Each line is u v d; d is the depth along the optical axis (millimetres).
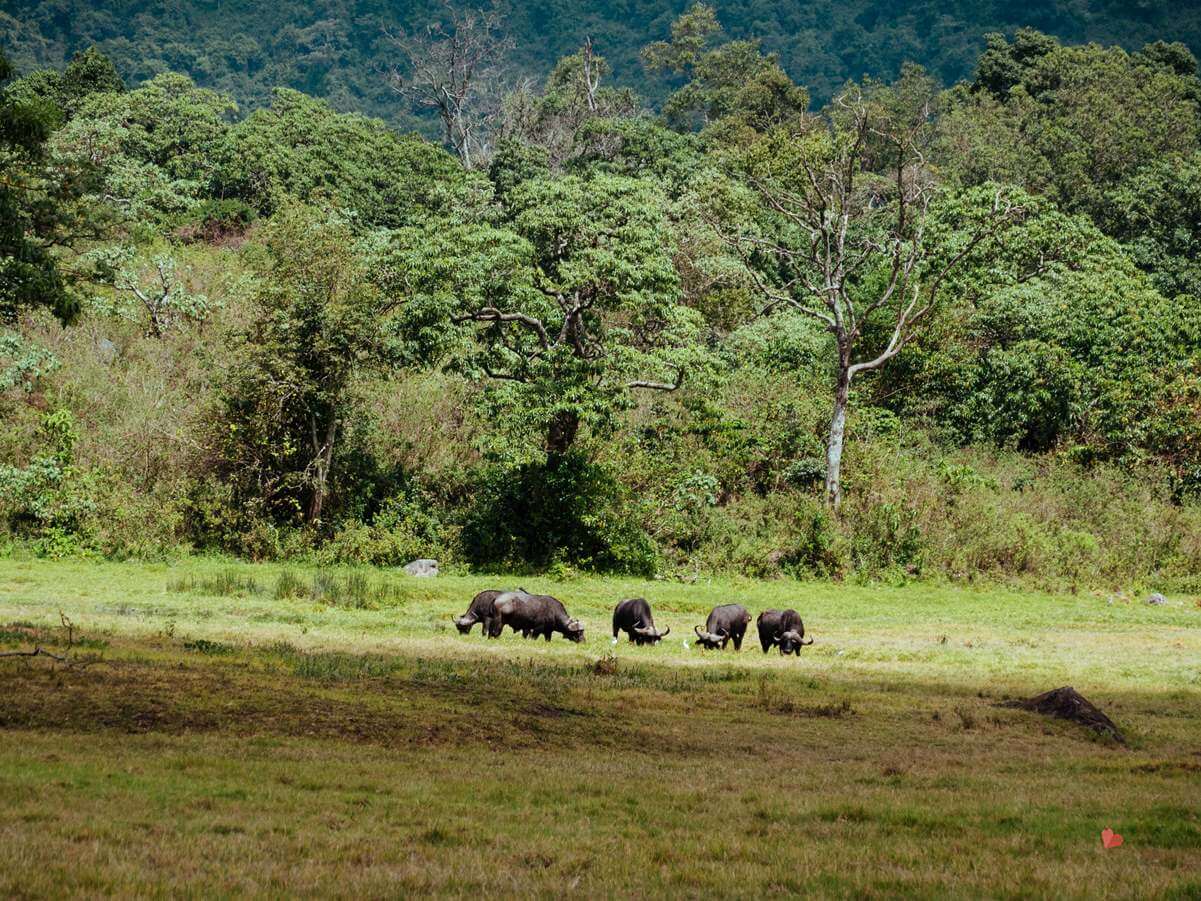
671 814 15328
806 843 14023
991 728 24406
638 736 21734
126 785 14883
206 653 26641
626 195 55281
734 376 68188
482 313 52906
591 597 48312
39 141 40719
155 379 62875
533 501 55406
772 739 22328
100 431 57969
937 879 12391
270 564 52094
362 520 55938
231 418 55250
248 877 11367
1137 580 59312
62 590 41938
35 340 63469
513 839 13578
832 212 66312
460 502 58250
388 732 19875
